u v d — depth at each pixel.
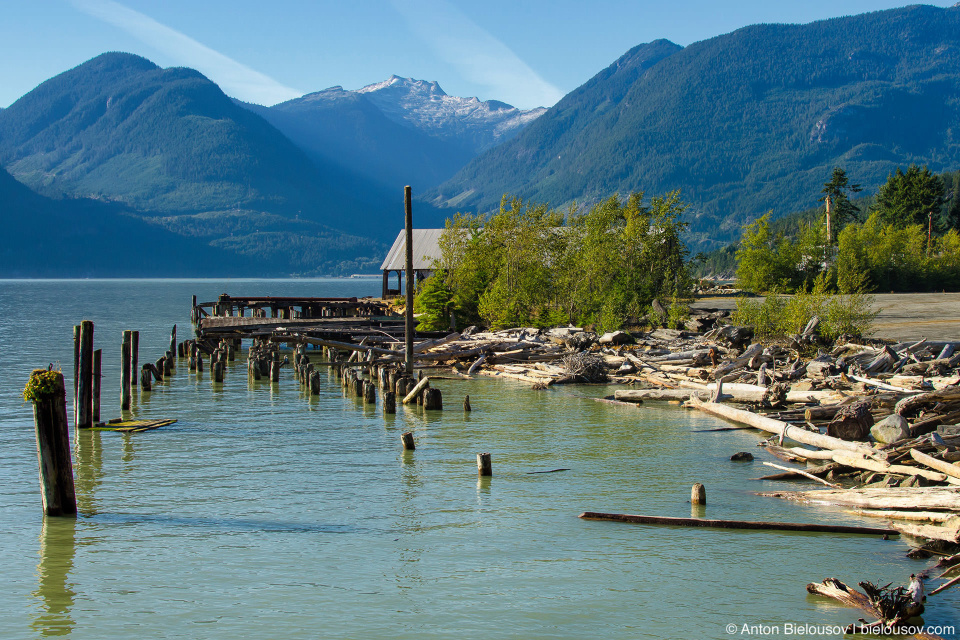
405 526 14.22
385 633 10.09
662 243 55.84
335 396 30.81
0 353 46.19
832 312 37.59
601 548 13.00
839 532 13.45
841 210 107.88
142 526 14.28
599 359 34.44
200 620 10.48
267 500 15.91
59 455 14.81
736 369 30.25
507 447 20.84
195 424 24.50
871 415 18.83
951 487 13.31
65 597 11.22
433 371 38.16
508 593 11.29
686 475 17.67
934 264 93.19
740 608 10.73
